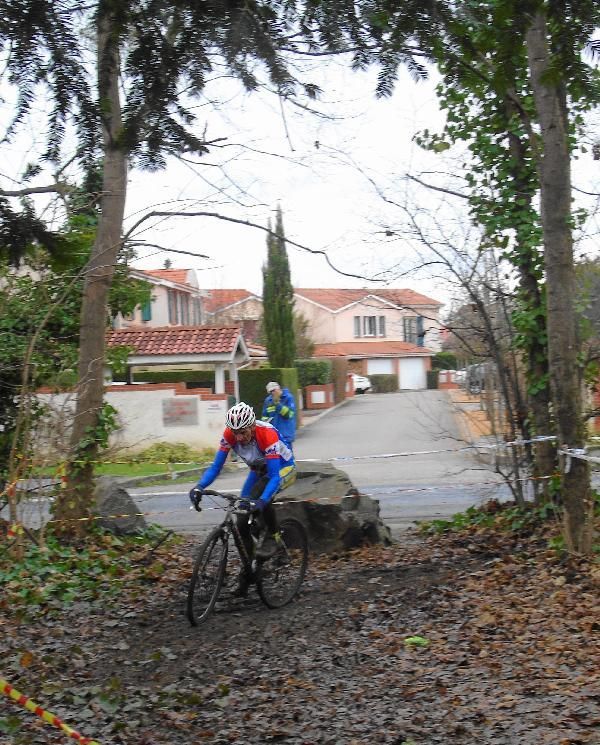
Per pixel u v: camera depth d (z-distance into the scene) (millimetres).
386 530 11039
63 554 9359
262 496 7672
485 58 5969
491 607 7199
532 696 5254
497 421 10445
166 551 10586
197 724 5223
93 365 10297
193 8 5434
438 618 7184
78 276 9516
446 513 13906
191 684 5922
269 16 5727
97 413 10312
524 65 5773
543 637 6289
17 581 8203
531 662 5828
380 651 6473
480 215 10109
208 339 31203
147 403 26469
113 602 8016
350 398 58562
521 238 9945
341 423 39188
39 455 9516
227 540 7656
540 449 9969
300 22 5918
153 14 5457
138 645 6812
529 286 10023
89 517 10211
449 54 5953
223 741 4934
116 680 5688
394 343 68562
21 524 8914
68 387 10875
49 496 10039
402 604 7715
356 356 65438
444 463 22734
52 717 4164
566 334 8195
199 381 39906
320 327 67312
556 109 8031
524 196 10000
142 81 5602
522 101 9781
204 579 7438
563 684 5363
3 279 10234
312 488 10820
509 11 5277
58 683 5855
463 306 10453
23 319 11531
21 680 5848
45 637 6883
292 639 6902
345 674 6051
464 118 10180
